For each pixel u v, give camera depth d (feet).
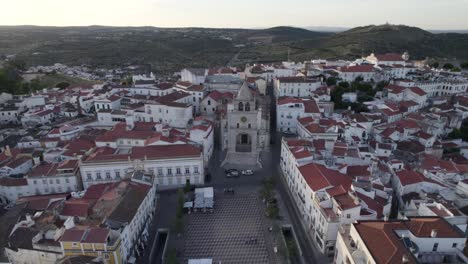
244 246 275.59
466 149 414.62
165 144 377.71
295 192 337.72
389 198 287.69
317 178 295.28
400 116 507.30
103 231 228.22
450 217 235.81
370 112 517.14
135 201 276.82
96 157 351.25
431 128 447.42
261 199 340.80
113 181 349.82
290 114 499.51
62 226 241.96
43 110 538.47
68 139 438.40
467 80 629.92
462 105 528.22
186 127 477.36
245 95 409.90
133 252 257.75
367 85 603.26
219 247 274.36
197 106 561.84
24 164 373.20
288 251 264.11
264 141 453.17
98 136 419.13
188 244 277.44
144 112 490.90
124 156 352.28
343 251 225.76
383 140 422.41
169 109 476.95
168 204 333.62
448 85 618.44
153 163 349.61
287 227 299.38
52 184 340.59
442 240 206.90
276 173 395.96
